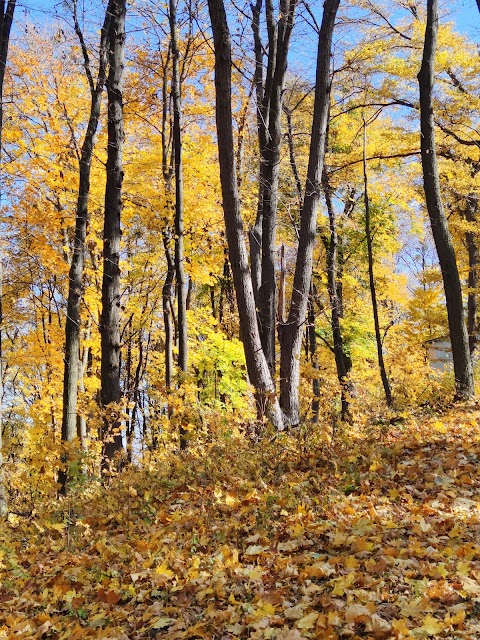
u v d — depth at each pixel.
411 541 4.47
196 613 3.91
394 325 21.11
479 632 3.16
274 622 3.52
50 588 4.77
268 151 10.94
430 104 11.70
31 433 14.10
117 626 3.88
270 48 11.17
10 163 12.33
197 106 15.15
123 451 9.64
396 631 3.15
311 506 5.58
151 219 13.55
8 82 13.35
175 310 16.69
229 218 9.09
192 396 10.39
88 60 11.30
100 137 13.74
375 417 9.76
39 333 14.73
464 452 6.91
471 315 19.19
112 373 10.03
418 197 16.80
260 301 10.62
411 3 14.82
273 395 8.39
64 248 12.52
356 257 21.16
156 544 5.25
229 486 6.51
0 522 7.61
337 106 17.33
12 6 10.24
